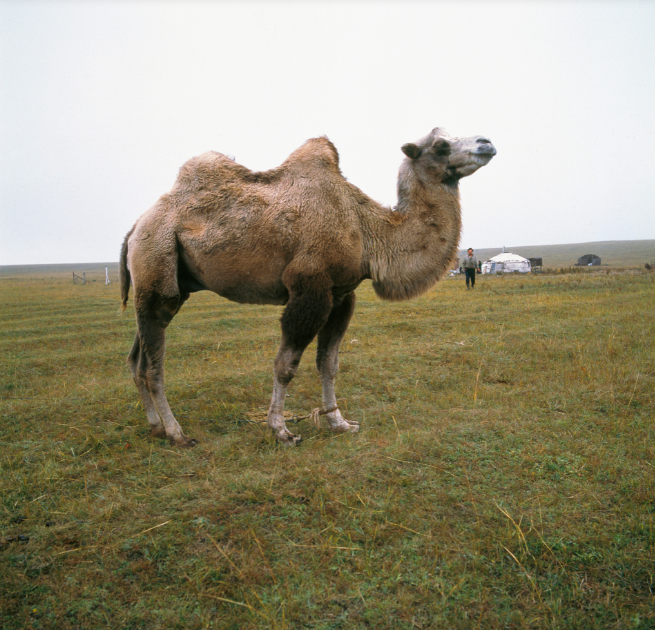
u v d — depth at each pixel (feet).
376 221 17.83
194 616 9.41
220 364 29.01
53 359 31.37
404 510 12.26
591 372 22.66
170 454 16.40
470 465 14.38
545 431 16.42
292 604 9.45
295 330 16.75
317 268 16.57
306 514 12.32
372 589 9.85
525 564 10.38
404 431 17.17
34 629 9.16
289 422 19.27
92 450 16.80
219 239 17.11
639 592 9.63
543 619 9.04
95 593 10.01
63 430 18.39
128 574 10.53
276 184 17.57
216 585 10.12
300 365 26.96
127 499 13.37
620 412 17.94
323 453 15.69
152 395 17.57
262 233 16.87
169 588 10.10
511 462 14.48
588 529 11.35
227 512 12.46
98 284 133.49
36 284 152.87
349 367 25.90
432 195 18.02
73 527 12.13
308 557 10.80
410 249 17.78
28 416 19.80
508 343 29.91
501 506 12.32
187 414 20.21
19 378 27.78
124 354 32.53
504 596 9.60
